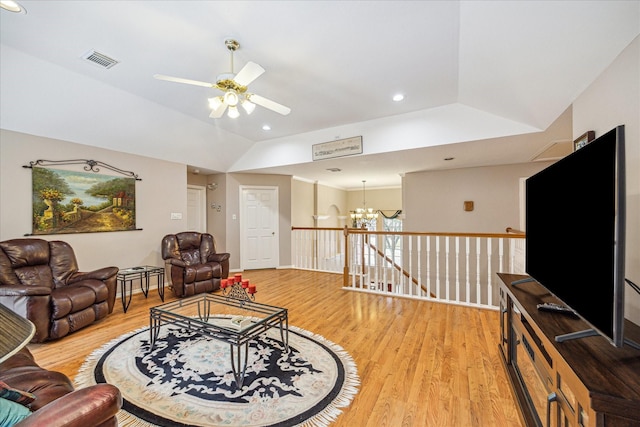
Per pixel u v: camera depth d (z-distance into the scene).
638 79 1.53
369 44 2.32
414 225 5.91
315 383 1.97
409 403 1.76
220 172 5.95
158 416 1.65
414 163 5.05
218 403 1.76
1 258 2.80
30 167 3.30
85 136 3.65
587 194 1.19
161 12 1.97
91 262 3.85
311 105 3.61
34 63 2.62
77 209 3.70
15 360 1.48
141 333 2.81
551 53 1.91
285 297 4.04
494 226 5.29
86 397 0.96
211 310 3.51
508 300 1.98
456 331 2.80
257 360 2.28
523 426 1.52
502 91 2.74
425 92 3.22
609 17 1.47
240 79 2.22
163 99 3.47
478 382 1.97
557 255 1.52
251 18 2.02
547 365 1.24
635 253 1.55
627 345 1.12
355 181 8.11
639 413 0.79
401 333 2.78
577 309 1.25
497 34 1.94
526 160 4.82
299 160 4.97
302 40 2.28
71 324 2.73
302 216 7.43
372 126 4.19
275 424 1.59
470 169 5.49
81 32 2.20
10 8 1.91
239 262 6.09
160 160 4.69
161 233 4.70
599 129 1.92
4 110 2.93
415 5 1.86
